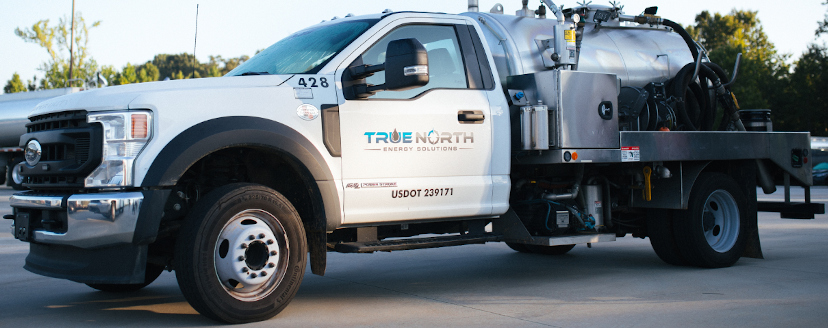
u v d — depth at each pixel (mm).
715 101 7492
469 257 7926
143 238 4145
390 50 4551
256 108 4559
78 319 4746
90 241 4188
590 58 6859
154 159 4215
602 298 5301
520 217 6117
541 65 6305
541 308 4941
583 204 6578
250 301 4445
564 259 7707
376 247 4945
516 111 5816
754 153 7227
